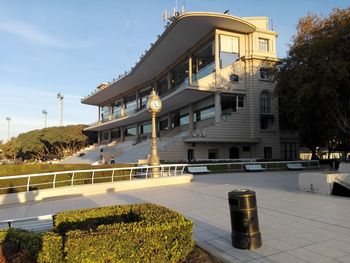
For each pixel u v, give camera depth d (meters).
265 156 39.00
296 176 22.34
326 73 22.64
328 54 22.89
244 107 38.34
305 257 5.81
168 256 5.16
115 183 16.94
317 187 13.21
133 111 60.47
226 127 36.91
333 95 25.36
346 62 22.34
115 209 6.77
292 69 26.75
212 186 16.64
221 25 36.81
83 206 12.52
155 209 6.54
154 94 20.06
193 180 20.33
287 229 7.66
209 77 36.62
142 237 4.93
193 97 39.50
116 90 66.06
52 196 15.29
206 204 11.42
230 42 38.41
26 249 5.61
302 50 25.31
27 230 6.79
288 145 41.16
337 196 12.34
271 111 39.56
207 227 8.10
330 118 28.02
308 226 7.88
